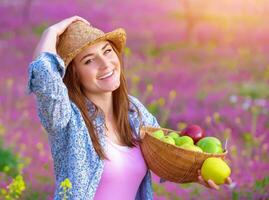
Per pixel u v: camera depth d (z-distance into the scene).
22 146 11.49
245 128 12.95
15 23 31.61
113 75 4.91
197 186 9.29
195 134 5.05
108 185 4.81
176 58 24.02
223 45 27.73
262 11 36.88
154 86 18.19
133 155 4.95
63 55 4.86
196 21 29.89
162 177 4.90
